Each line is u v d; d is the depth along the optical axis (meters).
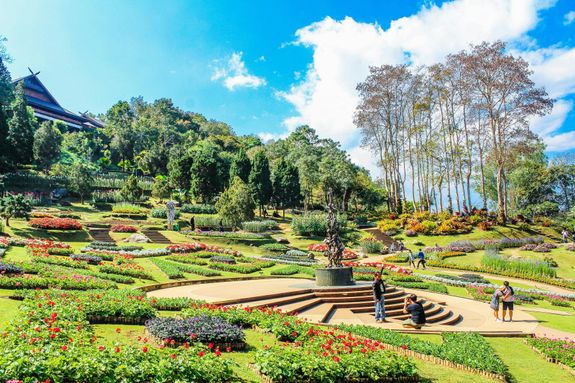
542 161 72.88
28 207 31.23
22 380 6.05
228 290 18.39
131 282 18.50
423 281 26.61
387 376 9.21
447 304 20.61
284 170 66.25
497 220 50.16
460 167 56.22
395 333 13.26
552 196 67.38
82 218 43.34
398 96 59.16
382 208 83.31
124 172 81.25
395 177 62.00
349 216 62.41
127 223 43.62
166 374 7.05
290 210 72.75
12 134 55.28
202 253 29.64
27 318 9.20
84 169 53.03
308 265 30.56
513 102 48.59
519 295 23.84
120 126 88.62
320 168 68.19
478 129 53.44
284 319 12.73
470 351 11.69
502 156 50.06
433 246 44.12
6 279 13.34
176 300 14.25
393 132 63.47
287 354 8.98
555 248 39.34
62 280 14.55
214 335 9.90
